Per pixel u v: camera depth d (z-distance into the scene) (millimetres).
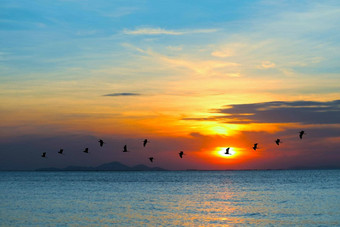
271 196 91938
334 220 55875
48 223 54188
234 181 179000
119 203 77438
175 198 88062
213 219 57438
